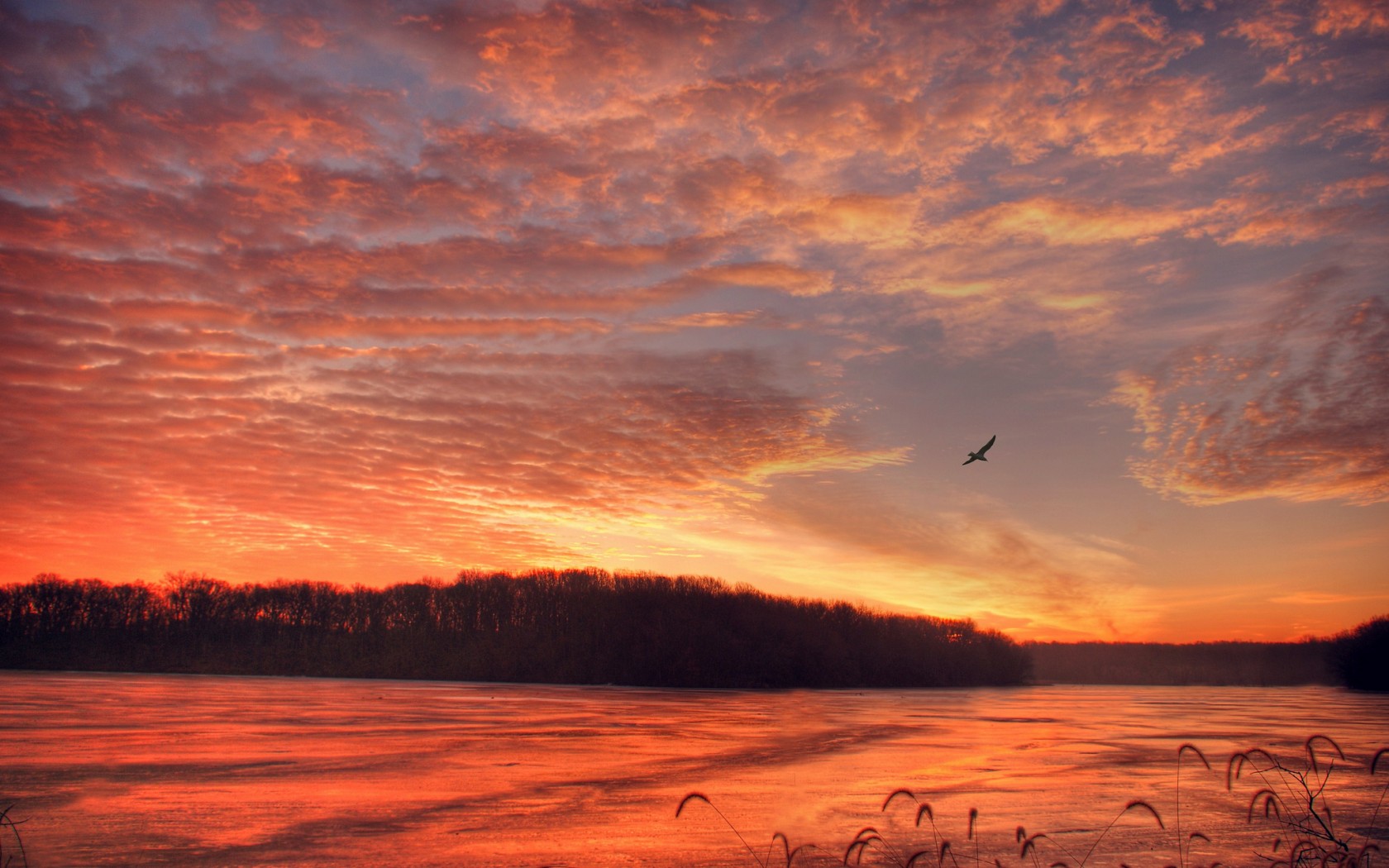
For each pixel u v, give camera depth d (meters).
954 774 24.09
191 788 18.95
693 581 143.38
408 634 134.38
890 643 148.12
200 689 72.62
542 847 13.45
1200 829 15.70
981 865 12.37
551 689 92.06
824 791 20.14
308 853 12.88
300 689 75.75
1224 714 60.62
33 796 17.50
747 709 59.78
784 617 136.88
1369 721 51.47
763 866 12.16
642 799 18.44
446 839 14.01
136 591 135.12
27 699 50.56
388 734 33.56
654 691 96.06
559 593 137.75
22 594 128.50
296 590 140.50
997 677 164.62
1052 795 19.97
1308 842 9.47
